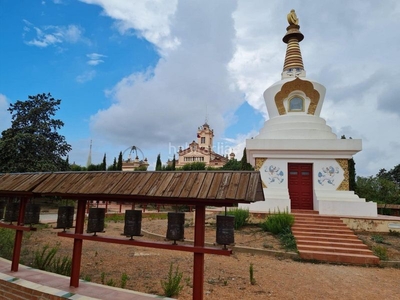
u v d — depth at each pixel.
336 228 15.31
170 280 7.42
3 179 7.86
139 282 8.36
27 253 11.13
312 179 19.73
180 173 5.90
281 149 19.72
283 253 12.52
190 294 7.40
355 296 8.00
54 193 6.48
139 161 76.94
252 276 8.61
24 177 7.57
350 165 24.47
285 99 22.48
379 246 13.48
